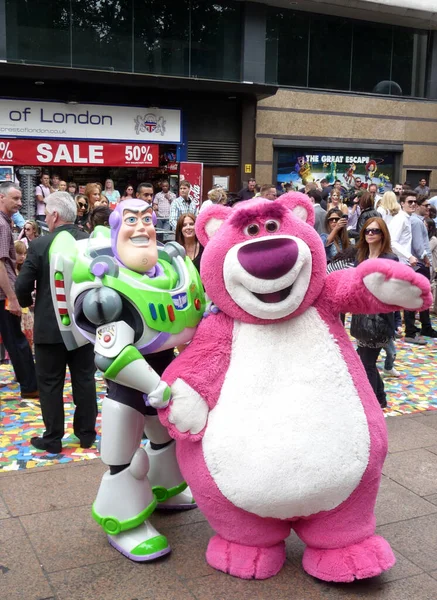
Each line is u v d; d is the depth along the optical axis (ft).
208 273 8.95
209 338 9.13
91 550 10.37
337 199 36.47
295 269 8.34
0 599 9.03
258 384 8.72
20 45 44.14
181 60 49.24
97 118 48.19
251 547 9.56
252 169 54.54
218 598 9.05
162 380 9.04
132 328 9.32
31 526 11.15
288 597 9.07
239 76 51.60
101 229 10.88
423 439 15.56
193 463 9.12
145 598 9.05
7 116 45.50
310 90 56.24
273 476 8.46
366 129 59.31
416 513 11.69
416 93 61.72
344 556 9.16
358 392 8.99
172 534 10.95
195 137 52.42
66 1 44.86
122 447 9.89
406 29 59.77
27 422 17.17
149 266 9.61
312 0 51.98
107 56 46.73
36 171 47.11
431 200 41.55
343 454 8.56
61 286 10.88
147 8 47.42
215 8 49.80
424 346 26.94
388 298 8.52
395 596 9.13
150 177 53.01
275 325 8.97
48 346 14.37
